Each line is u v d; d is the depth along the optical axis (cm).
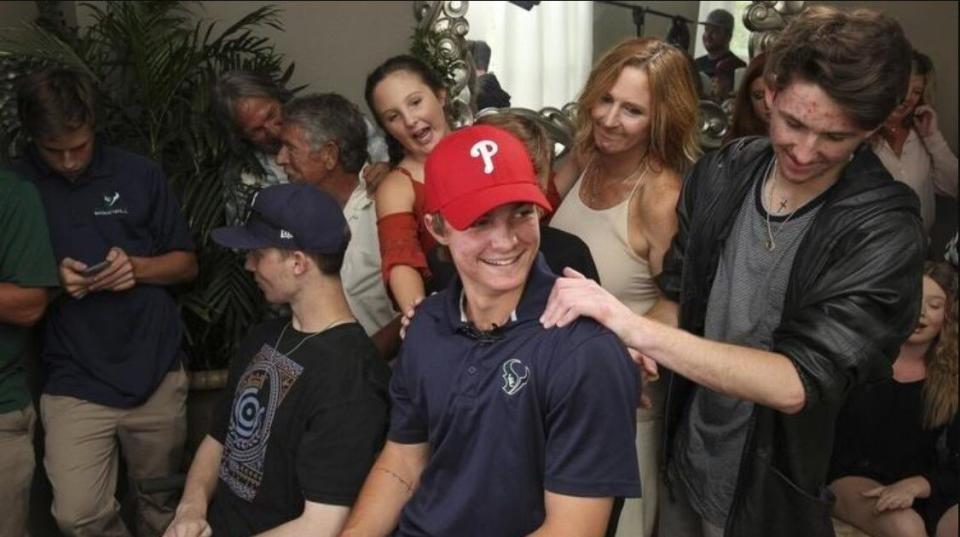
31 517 246
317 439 162
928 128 281
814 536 155
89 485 239
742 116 255
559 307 135
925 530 229
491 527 138
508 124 170
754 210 156
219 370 285
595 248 195
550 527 131
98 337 240
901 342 146
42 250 215
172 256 250
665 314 178
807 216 149
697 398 170
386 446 156
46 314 239
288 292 171
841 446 236
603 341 131
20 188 214
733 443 163
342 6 316
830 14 134
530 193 132
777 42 141
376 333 213
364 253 233
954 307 226
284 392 169
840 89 129
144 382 244
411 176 216
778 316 153
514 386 134
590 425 130
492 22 295
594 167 202
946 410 229
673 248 175
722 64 298
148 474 253
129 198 240
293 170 238
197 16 314
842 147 136
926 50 311
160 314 248
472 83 294
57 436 239
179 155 288
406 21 318
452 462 140
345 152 235
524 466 135
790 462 154
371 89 223
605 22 300
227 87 270
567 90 301
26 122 221
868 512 232
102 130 267
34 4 288
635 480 132
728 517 162
